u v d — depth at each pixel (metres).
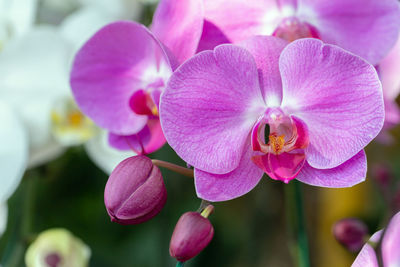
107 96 0.47
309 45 0.40
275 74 0.41
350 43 0.44
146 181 0.41
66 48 0.64
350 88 0.40
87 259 0.63
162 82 0.46
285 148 0.42
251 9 0.45
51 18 0.68
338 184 0.41
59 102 0.65
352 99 0.40
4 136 0.63
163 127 0.40
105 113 0.47
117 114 0.47
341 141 0.41
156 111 0.46
